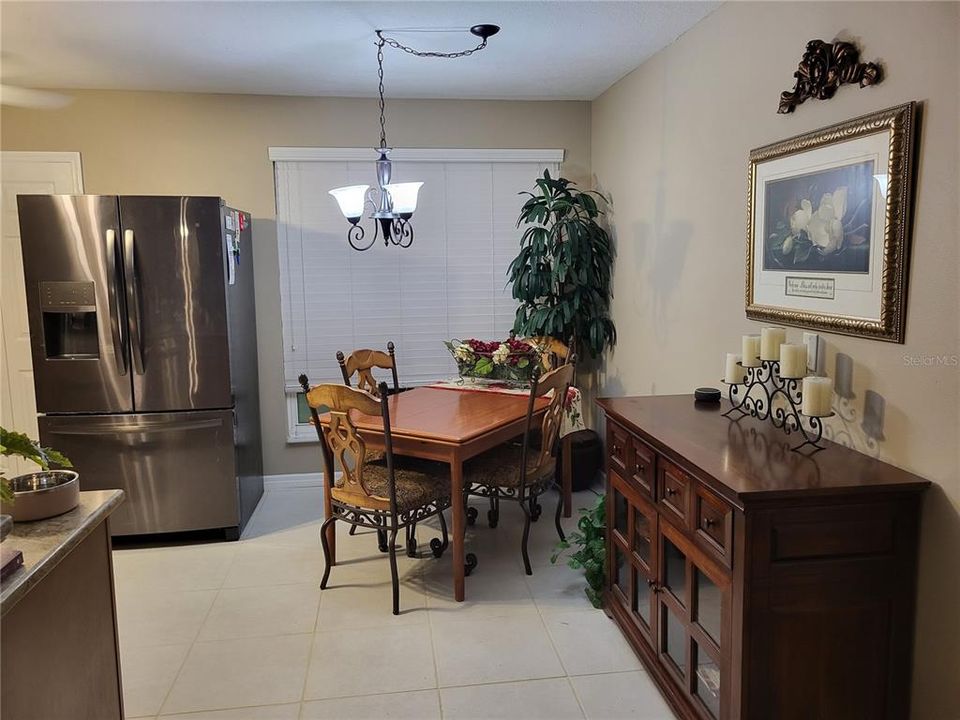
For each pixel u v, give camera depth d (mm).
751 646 1678
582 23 2936
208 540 3621
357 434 2809
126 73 3621
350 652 2525
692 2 2705
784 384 2174
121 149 4000
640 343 3715
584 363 4617
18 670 1391
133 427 3479
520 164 4414
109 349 3430
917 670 1726
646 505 2295
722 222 2781
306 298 4293
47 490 1639
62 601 1581
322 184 4227
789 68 2281
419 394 3670
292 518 3926
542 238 4047
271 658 2490
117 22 2844
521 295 4164
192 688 2314
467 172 4371
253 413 4102
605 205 4242
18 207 3305
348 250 4301
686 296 3139
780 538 1652
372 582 3100
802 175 2189
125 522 3531
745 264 2604
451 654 2504
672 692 2146
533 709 2191
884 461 1843
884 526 1687
